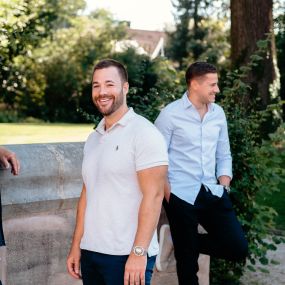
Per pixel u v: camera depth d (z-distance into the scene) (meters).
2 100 29.19
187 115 3.57
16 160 2.91
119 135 2.55
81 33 31.22
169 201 3.57
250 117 4.53
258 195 4.54
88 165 2.63
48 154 3.32
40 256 3.31
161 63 5.23
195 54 32.78
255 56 4.68
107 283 2.54
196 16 32.94
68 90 30.05
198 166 3.60
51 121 29.86
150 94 4.61
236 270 4.72
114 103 2.56
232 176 4.23
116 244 2.52
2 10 7.07
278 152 4.42
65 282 3.44
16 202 3.10
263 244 4.55
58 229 3.36
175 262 3.94
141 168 2.48
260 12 10.58
